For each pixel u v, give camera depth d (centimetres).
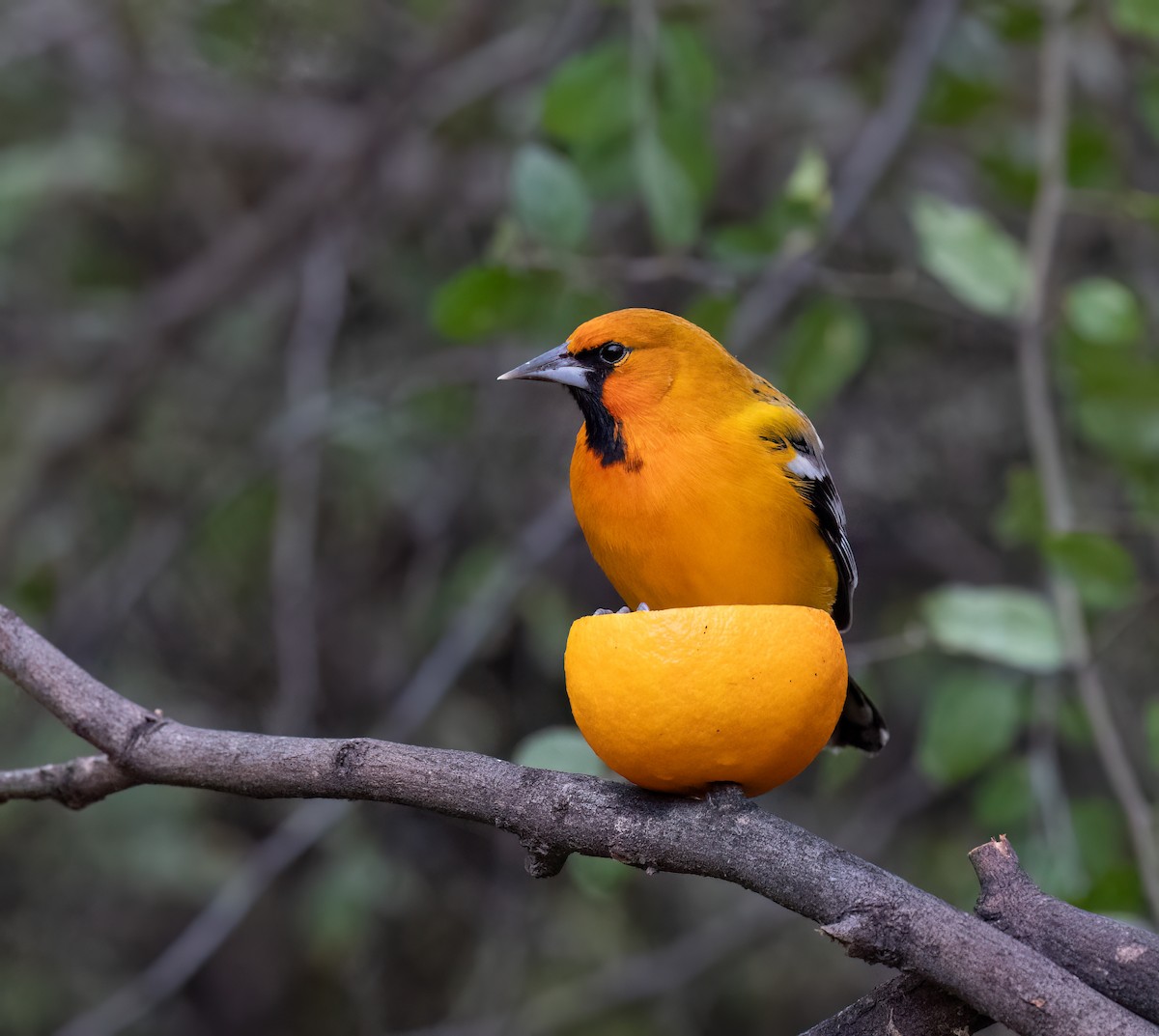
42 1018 1221
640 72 831
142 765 426
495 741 1236
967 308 963
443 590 1223
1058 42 909
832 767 835
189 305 1152
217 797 1259
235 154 1227
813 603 623
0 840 1205
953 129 1143
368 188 1141
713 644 385
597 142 849
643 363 588
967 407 1239
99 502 1234
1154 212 871
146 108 1173
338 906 1124
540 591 1178
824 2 1242
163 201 1266
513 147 1166
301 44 1243
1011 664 823
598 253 1151
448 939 1276
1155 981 339
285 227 1147
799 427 623
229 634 1257
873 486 1241
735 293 877
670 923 1254
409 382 1135
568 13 1064
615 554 600
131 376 1144
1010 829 882
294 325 1241
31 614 1134
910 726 1255
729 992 1265
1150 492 881
